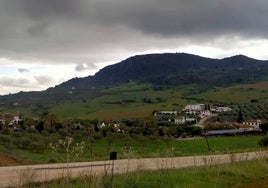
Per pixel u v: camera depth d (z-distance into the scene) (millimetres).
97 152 44969
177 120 195125
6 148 46281
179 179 18766
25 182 15977
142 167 21031
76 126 86688
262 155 29031
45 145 53125
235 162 24938
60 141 16781
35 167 23391
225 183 19547
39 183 16062
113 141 72812
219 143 87562
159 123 160625
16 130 73625
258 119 184625
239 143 83625
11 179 17516
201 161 28062
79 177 17031
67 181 15391
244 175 21766
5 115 142375
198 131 131000
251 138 97625
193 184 18016
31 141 52531
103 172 19062
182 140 99500
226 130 136625
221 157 30484
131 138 78625
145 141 80938
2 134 59312
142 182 17219
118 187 15930
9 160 28656
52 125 85875
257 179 21500
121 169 21781
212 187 18203
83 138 69812
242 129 138500
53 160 30344
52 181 16547
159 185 17281
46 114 110625
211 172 21109
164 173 19953
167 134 109625
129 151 22391
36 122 85812
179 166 24469
